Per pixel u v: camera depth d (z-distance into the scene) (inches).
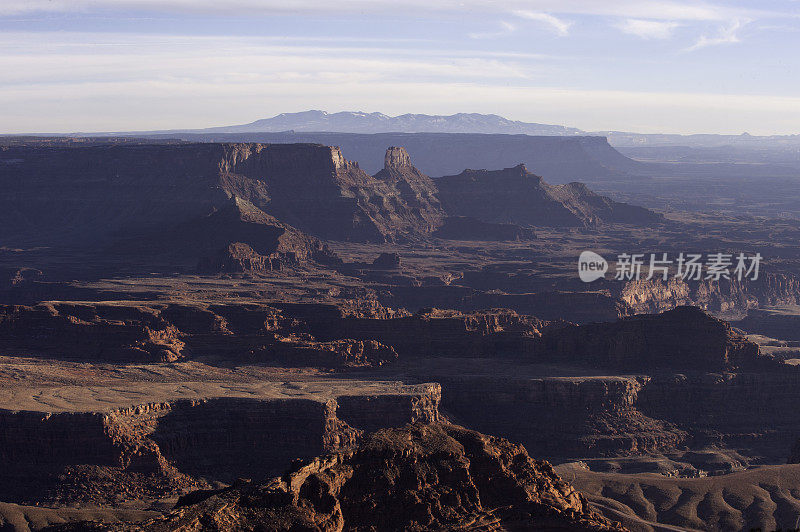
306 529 5821.9
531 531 6378.0
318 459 6368.1
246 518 5861.2
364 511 6245.1
